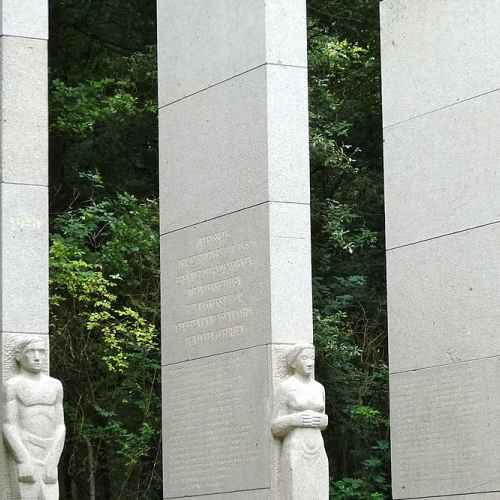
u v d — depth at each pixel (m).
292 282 21.64
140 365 31.52
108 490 33.31
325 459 21.23
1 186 21.02
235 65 22.59
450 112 23.33
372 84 36.31
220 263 22.64
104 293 30.31
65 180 34.66
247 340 21.92
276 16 22.05
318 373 33.28
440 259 23.31
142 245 31.50
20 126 21.23
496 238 22.39
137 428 32.56
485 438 22.31
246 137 22.28
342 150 34.16
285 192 21.80
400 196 24.12
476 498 22.41
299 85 22.11
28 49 21.42
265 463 21.39
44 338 20.94
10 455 20.67
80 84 33.22
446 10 23.50
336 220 33.84
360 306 34.59
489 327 22.39
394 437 23.92
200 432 22.84
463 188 23.02
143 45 35.31
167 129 24.12
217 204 22.81
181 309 23.48
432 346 23.36
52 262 30.02
